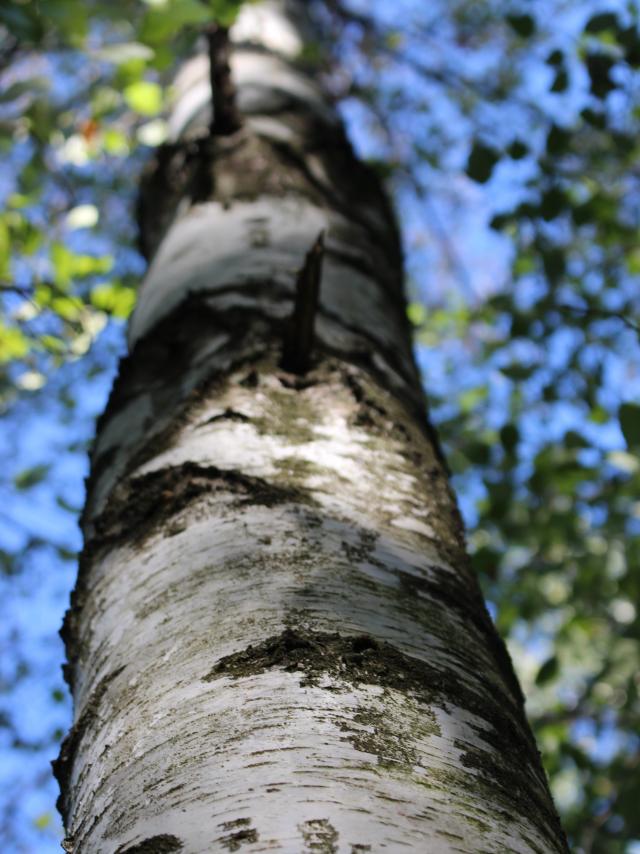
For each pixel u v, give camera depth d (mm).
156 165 2506
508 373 3494
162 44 2451
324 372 1374
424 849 678
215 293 1562
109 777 810
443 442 4641
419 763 764
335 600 942
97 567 1156
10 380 3924
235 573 977
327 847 659
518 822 762
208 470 1148
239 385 1320
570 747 3787
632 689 4160
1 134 2814
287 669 834
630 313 3758
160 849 690
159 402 1388
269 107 2365
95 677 979
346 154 2314
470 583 1135
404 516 1144
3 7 2090
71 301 2469
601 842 3865
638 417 2510
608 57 2836
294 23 3514
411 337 1897
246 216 1875
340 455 1201
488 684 939
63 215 3445
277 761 735
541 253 3352
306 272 1271
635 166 4082
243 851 662
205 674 849
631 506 4043
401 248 2283
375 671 854
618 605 4402
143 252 2395
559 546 4223
